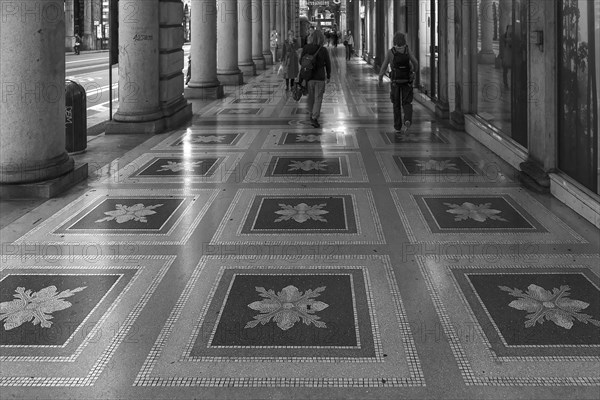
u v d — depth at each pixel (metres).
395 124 9.91
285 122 11.31
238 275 4.15
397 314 3.57
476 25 9.66
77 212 5.61
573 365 3.00
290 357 3.10
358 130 10.30
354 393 2.79
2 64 5.91
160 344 3.24
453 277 4.08
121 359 3.10
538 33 6.27
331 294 3.84
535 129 6.50
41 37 6.04
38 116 6.09
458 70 10.16
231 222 5.30
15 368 3.01
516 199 5.92
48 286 3.98
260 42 27.72
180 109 11.25
